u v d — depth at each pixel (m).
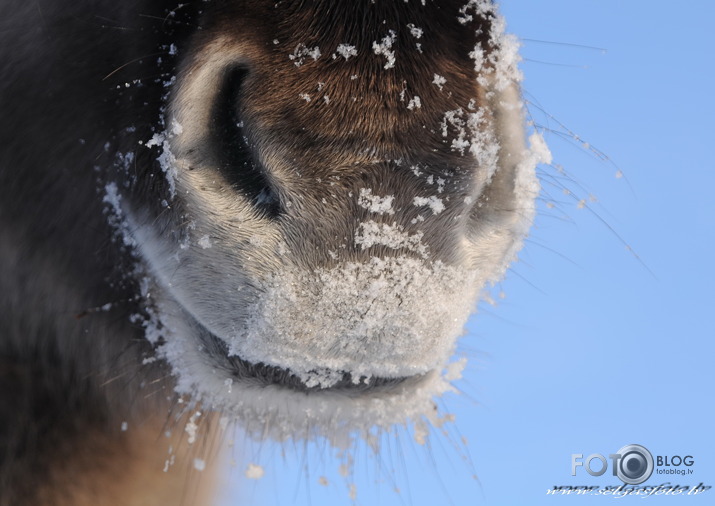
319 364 1.34
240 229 1.34
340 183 1.32
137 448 1.51
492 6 1.37
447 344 1.36
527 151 1.37
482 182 1.34
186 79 1.34
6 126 1.43
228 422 1.42
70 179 1.42
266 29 1.33
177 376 1.43
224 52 1.33
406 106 1.32
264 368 1.37
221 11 1.34
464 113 1.33
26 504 1.48
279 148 1.33
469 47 1.34
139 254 1.41
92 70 1.40
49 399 1.48
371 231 1.32
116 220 1.41
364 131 1.32
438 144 1.33
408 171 1.32
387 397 1.38
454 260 1.34
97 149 1.40
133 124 1.38
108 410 1.49
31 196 1.43
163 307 1.41
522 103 1.38
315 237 1.33
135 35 1.38
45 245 1.44
